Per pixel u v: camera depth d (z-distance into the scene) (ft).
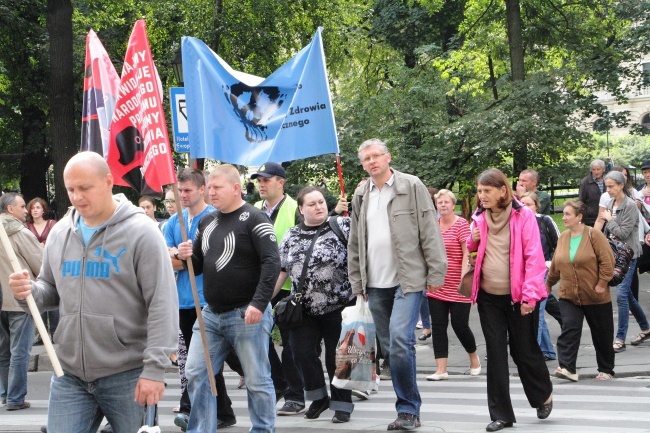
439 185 88.38
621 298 50.55
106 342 20.38
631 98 259.19
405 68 95.14
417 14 126.62
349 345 33.68
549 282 43.80
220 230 29.04
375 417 36.17
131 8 103.14
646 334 52.26
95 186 20.31
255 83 42.50
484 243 32.32
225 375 50.75
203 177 35.35
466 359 51.13
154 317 20.33
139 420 20.70
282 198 38.83
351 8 119.65
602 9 105.50
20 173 126.72
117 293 20.49
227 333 28.68
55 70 88.43
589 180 65.57
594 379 43.75
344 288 34.88
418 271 32.63
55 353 20.29
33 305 19.54
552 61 109.81
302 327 35.12
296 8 108.17
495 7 109.29
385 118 89.86
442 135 86.17
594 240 42.27
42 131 118.11
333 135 41.81
